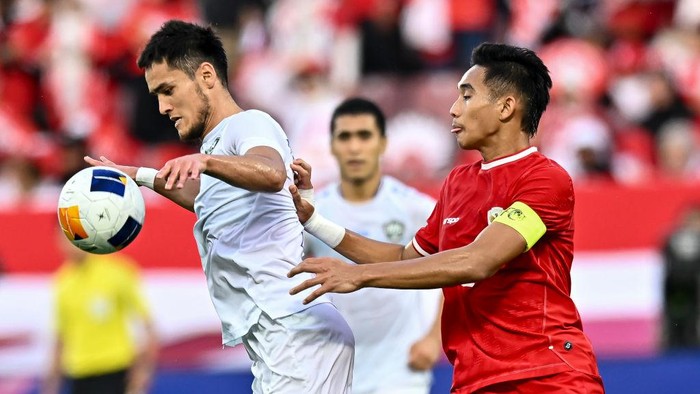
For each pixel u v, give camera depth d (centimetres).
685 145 3831
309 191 1705
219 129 1625
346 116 2277
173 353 2919
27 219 2969
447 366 2878
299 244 1686
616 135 3853
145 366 2900
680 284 2942
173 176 1387
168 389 2905
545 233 1562
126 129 3969
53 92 4050
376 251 1748
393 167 3769
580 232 2944
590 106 3872
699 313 2941
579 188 2961
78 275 2959
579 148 3728
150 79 1648
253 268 1628
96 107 4009
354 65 4041
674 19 4078
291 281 1644
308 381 1634
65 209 1557
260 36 4116
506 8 4053
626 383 2878
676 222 2941
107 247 1574
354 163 2270
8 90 4003
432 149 3788
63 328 2955
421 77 4016
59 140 3800
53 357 2934
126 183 1590
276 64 4062
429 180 3622
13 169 3819
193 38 1644
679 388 2864
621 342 2908
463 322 1602
